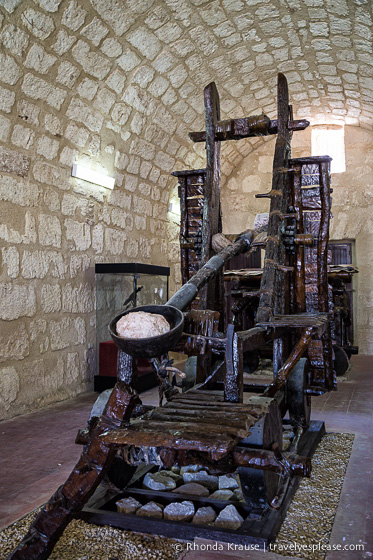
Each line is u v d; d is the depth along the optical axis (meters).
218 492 2.57
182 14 5.03
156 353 1.72
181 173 3.77
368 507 2.39
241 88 7.09
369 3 4.80
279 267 2.95
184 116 6.91
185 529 2.10
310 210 3.41
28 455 3.32
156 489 2.66
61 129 5.02
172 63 5.75
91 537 2.12
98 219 5.91
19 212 4.54
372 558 1.91
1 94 4.18
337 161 9.02
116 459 2.38
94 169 5.75
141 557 1.95
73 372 5.35
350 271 6.02
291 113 3.48
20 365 4.52
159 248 7.68
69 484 1.80
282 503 2.27
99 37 4.67
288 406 3.33
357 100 7.56
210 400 2.18
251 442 2.07
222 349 2.32
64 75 4.70
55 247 5.07
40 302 4.82
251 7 5.18
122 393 1.85
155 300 5.97
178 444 1.66
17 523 2.25
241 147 8.98
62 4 4.09
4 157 4.35
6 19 3.85
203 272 2.33
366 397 5.17
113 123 5.80
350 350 7.19
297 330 3.41
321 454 3.22
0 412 4.25
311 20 5.46
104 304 5.68
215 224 3.27
